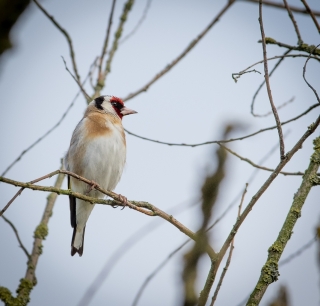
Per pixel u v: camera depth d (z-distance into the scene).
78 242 11.07
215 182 3.91
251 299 5.87
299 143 6.20
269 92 6.45
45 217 9.44
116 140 10.98
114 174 11.02
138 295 5.97
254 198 6.02
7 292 8.26
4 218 8.60
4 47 4.61
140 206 7.38
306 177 6.48
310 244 6.79
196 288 3.98
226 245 5.90
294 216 6.27
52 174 6.75
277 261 6.04
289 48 8.15
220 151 3.94
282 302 5.30
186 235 6.80
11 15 4.55
